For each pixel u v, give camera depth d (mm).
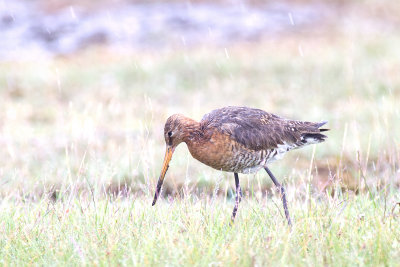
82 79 25219
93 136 15422
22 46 32469
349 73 24766
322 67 25906
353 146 15352
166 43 32375
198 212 9711
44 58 30344
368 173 13445
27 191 12305
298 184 12688
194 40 32875
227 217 9953
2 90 23547
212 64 26703
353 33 33469
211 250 8180
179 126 10438
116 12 37125
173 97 22781
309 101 21859
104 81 24969
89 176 12570
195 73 25797
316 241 8461
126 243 8703
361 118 18609
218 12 37625
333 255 8078
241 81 24609
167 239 8531
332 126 18312
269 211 9938
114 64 27594
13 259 8453
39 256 8461
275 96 22609
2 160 15172
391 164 13438
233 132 10328
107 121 19109
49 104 21781
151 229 9156
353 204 10352
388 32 33531
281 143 10953
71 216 9688
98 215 9734
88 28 34719
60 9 37562
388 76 23781
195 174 14039
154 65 26812
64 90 23656
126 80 25109
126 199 10336
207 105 21828
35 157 15211
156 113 20047
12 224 9555
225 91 23453
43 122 19547
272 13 37875
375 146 15312
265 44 31734
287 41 32344
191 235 8672
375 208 10062
